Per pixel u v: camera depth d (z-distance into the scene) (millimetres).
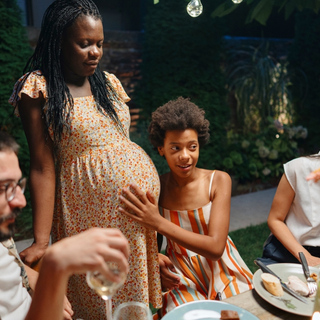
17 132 3621
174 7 5020
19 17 3699
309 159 1646
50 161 1335
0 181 746
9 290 909
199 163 5066
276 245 1743
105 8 5855
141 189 1367
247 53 6090
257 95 6031
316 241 1645
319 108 6297
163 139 1482
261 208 4488
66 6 1273
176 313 1035
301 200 1644
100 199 1339
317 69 6176
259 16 2379
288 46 6676
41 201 1314
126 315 863
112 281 664
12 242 1066
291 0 2438
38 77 1306
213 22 5137
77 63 1311
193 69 5129
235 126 6117
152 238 1446
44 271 654
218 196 1512
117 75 5332
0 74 3529
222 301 1086
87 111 1358
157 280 1477
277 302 1091
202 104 5109
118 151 1363
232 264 1549
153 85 5195
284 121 6422
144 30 5457
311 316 1007
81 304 1442
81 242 660
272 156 5578
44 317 680
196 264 1539
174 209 1566
